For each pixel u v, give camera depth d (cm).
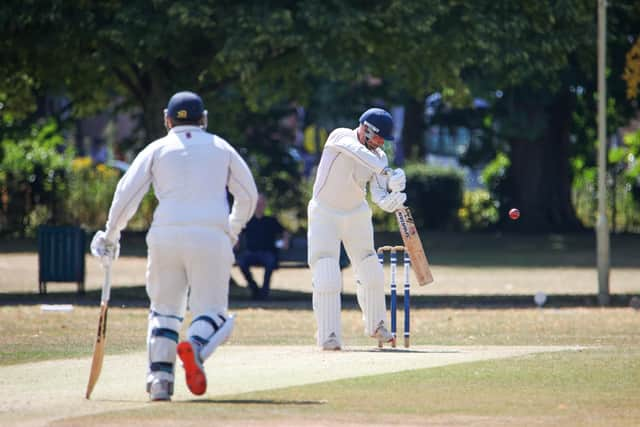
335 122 15788
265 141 15688
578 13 8256
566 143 15462
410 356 4153
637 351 4325
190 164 3262
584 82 13262
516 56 8156
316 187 4619
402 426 2762
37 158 14500
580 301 7694
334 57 8119
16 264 10575
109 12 7994
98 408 3048
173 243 3228
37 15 7700
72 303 7219
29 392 3366
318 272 4550
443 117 16762
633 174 16312
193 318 3250
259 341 5006
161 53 7994
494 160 17112
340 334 4559
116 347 4628
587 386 3412
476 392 3291
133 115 14925
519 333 5481
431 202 16400
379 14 7694
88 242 12381
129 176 3266
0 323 5722
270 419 2841
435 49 8138
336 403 3091
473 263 11419
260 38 7681
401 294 8319
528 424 2811
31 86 10138
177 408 3011
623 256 12150
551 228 15338
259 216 7819
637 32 11444
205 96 9100
